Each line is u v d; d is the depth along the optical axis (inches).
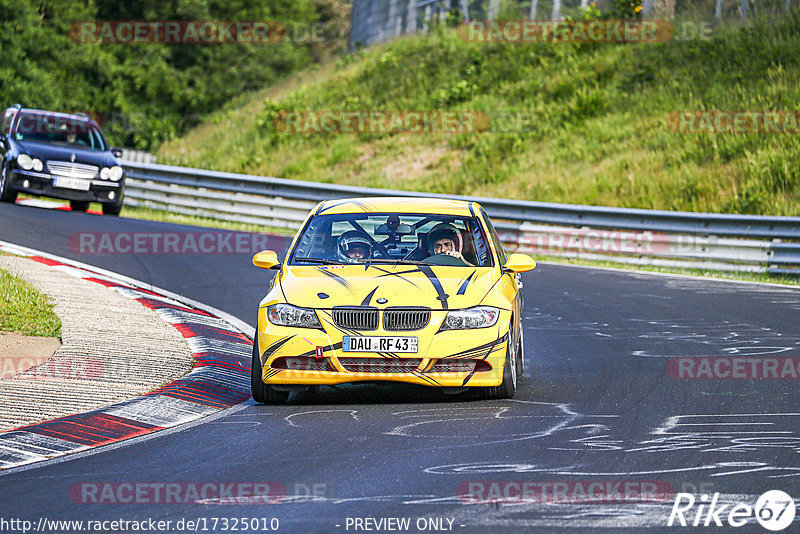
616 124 4089.6
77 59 5841.5
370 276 1122.7
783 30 4350.4
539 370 1312.7
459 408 1067.3
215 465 839.1
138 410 1041.5
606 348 1481.3
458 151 4298.7
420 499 729.0
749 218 2500.0
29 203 3265.3
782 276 2438.5
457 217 1248.2
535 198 3663.9
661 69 4411.9
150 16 6579.7
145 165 3627.0
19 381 1114.7
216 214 3430.1
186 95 6412.4
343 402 1115.3
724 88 4069.9
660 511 695.7
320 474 803.4
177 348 1359.5
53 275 1835.6
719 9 4761.3
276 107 5088.6
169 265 2230.6
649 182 3491.6
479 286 1111.0
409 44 5703.7
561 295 2065.7
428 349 1057.5
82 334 1374.3
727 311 1857.8
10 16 5654.5
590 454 862.5
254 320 1672.0
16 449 887.7
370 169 4340.6
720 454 861.8
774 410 1056.2
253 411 1069.1
